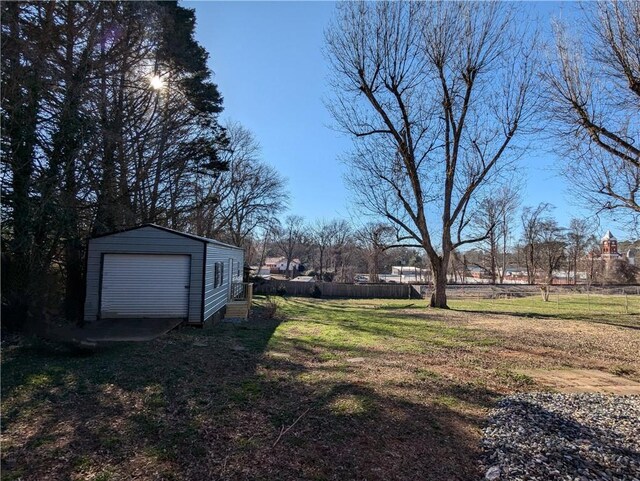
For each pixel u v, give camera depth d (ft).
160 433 11.98
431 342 30.01
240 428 12.50
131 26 42.37
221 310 46.70
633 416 15.37
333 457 10.84
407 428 13.09
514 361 24.58
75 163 35.99
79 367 19.42
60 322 31.89
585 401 17.16
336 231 211.20
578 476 10.46
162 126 59.62
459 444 12.20
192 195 77.05
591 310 62.28
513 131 54.70
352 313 54.49
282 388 16.81
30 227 29.60
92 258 35.63
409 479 9.98
